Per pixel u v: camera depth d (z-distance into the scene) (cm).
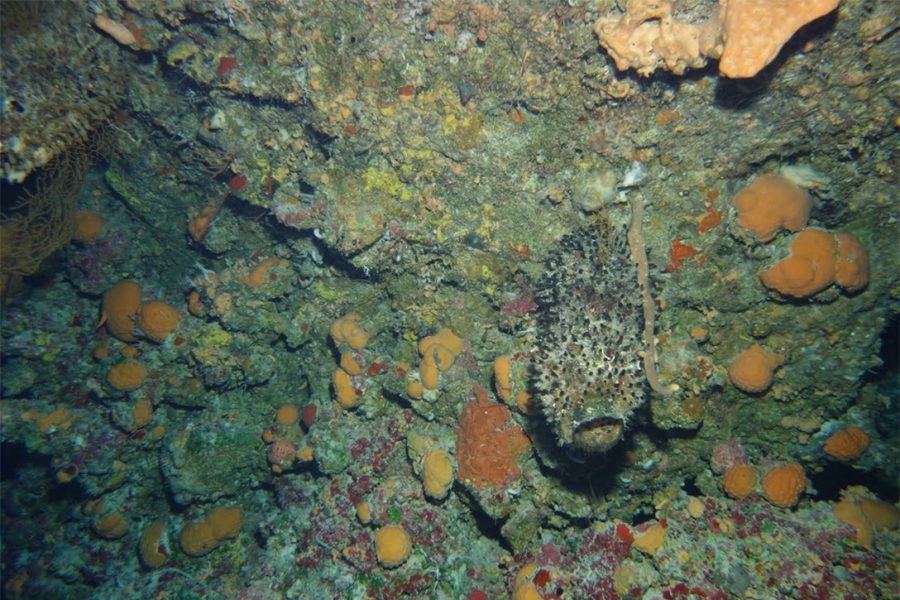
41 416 91
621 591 65
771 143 58
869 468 69
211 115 75
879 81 52
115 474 94
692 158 60
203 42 69
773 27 45
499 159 64
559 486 72
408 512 78
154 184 88
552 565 70
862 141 57
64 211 85
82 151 79
